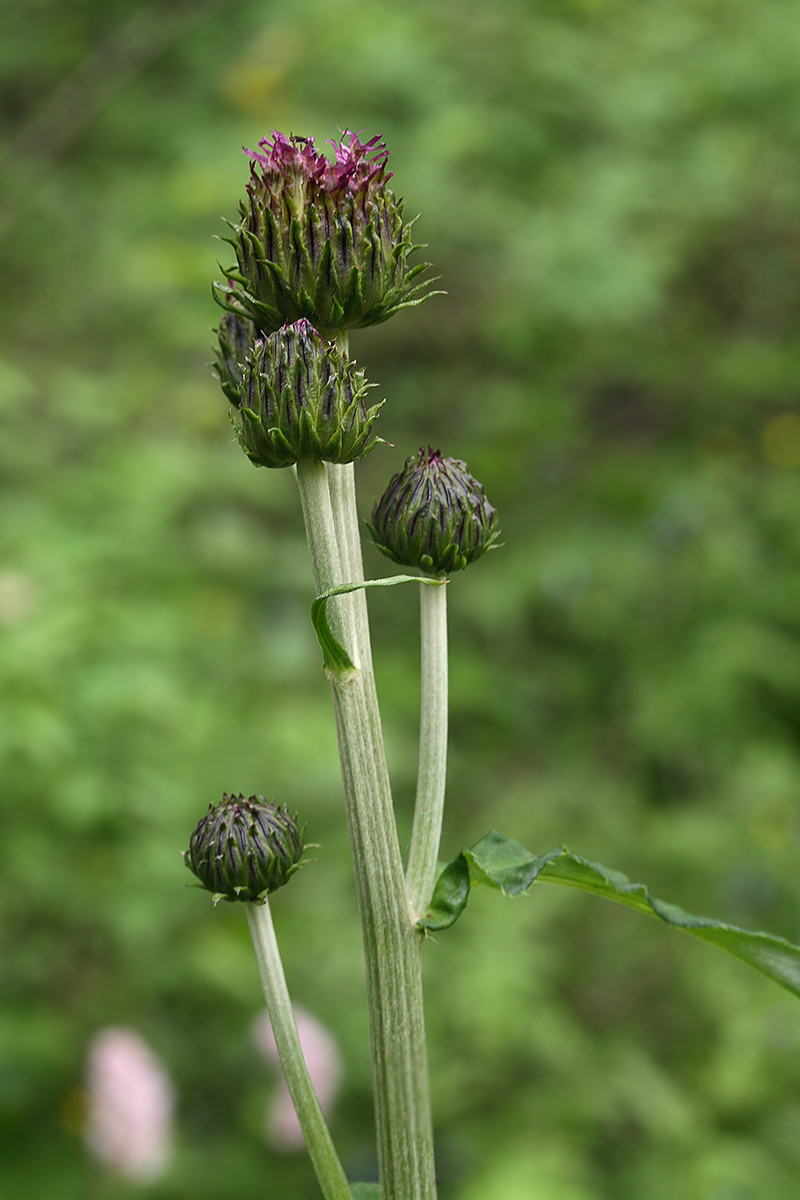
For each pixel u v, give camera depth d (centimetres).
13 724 375
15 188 579
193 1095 445
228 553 519
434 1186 145
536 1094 459
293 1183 432
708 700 583
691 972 515
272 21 607
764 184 654
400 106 585
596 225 582
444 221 581
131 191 584
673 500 646
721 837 548
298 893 473
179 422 543
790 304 708
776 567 628
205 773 434
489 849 151
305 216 143
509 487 660
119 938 416
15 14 639
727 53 625
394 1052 144
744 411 689
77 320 570
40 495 476
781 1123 468
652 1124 457
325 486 141
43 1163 402
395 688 559
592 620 618
